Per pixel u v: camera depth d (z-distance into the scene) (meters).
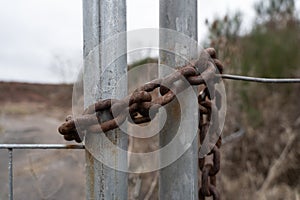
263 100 4.13
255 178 3.45
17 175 1.95
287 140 3.77
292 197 3.29
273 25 5.16
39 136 2.64
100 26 0.72
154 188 1.92
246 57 4.43
